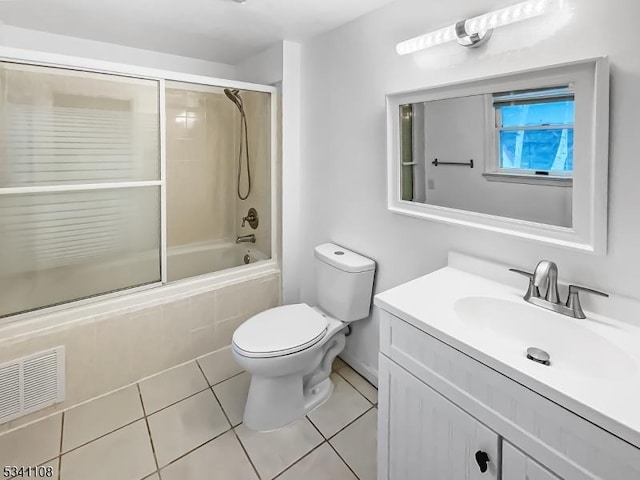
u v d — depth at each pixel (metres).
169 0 1.75
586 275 1.18
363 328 2.14
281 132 2.44
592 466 0.78
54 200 1.81
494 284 1.38
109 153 1.94
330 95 2.14
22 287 1.77
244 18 1.94
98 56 2.35
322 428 1.77
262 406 1.74
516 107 1.26
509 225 1.33
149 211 2.12
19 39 2.11
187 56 2.66
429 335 1.11
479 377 0.98
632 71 1.02
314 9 1.81
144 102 2.03
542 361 1.04
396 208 1.75
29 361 1.73
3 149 1.65
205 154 2.74
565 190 1.17
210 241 2.81
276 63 2.40
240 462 1.57
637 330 1.05
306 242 2.55
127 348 2.04
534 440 0.88
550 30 1.17
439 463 1.13
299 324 1.84
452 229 1.55
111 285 2.04
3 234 1.69
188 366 2.25
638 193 1.04
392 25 1.71
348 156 2.06
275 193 2.57
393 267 1.86
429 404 1.14
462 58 1.42
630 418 0.73
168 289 2.19
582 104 1.10
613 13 1.04
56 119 1.77
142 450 1.61
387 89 1.76
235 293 2.44
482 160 1.38
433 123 1.54
